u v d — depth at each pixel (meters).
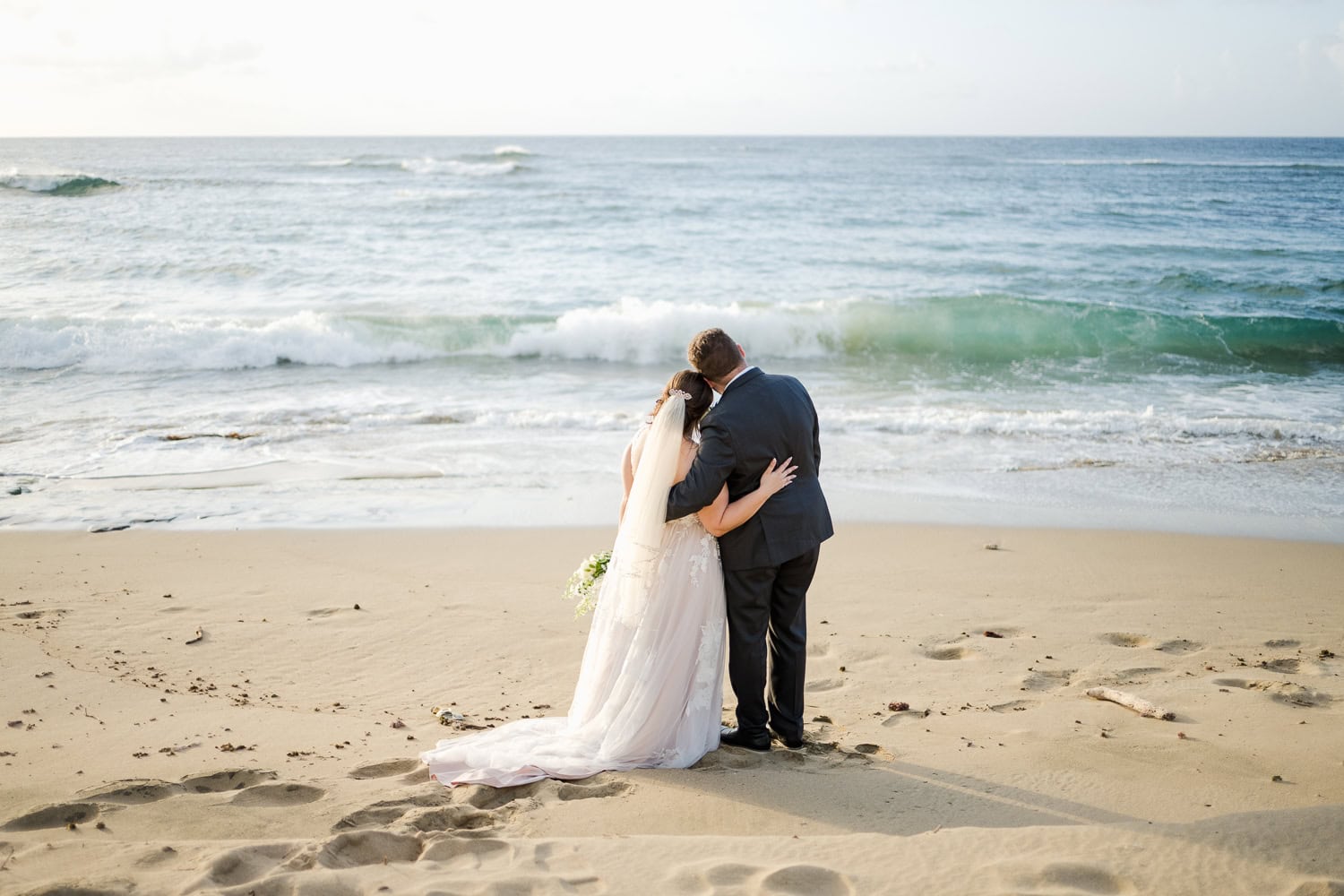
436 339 15.88
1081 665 5.28
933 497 8.86
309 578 6.78
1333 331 16.25
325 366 15.03
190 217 29.81
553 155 92.88
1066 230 32.59
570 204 37.66
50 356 14.27
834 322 16.70
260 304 18.61
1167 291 21.30
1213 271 23.53
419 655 5.45
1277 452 10.37
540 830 3.26
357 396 12.87
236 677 5.04
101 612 6.01
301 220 30.31
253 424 11.20
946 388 13.80
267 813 3.37
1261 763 3.87
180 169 55.22
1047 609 6.22
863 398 13.09
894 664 5.32
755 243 28.45
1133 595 6.50
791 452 3.97
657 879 2.79
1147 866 2.80
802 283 21.98
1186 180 58.34
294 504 8.50
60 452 10.04
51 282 20.03
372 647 5.56
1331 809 3.08
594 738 3.99
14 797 3.45
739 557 3.98
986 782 3.69
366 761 3.96
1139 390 13.73
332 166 60.09
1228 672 5.15
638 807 3.43
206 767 3.81
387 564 7.08
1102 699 4.75
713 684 4.01
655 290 20.77
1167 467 9.84
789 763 3.93
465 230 29.58
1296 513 8.41
